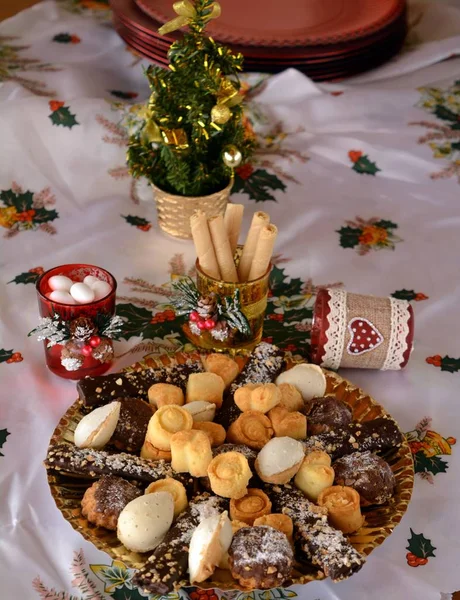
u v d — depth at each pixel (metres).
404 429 1.00
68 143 1.31
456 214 1.30
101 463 0.89
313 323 1.05
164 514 0.84
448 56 1.51
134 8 1.39
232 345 1.06
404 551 0.89
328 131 1.42
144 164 1.18
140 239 1.23
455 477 0.95
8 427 0.97
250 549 0.81
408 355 1.04
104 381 0.96
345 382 1.01
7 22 1.56
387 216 1.29
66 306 0.99
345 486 0.89
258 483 0.89
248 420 0.93
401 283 1.18
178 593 0.84
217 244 1.03
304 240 1.24
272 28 1.40
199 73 1.10
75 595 0.85
